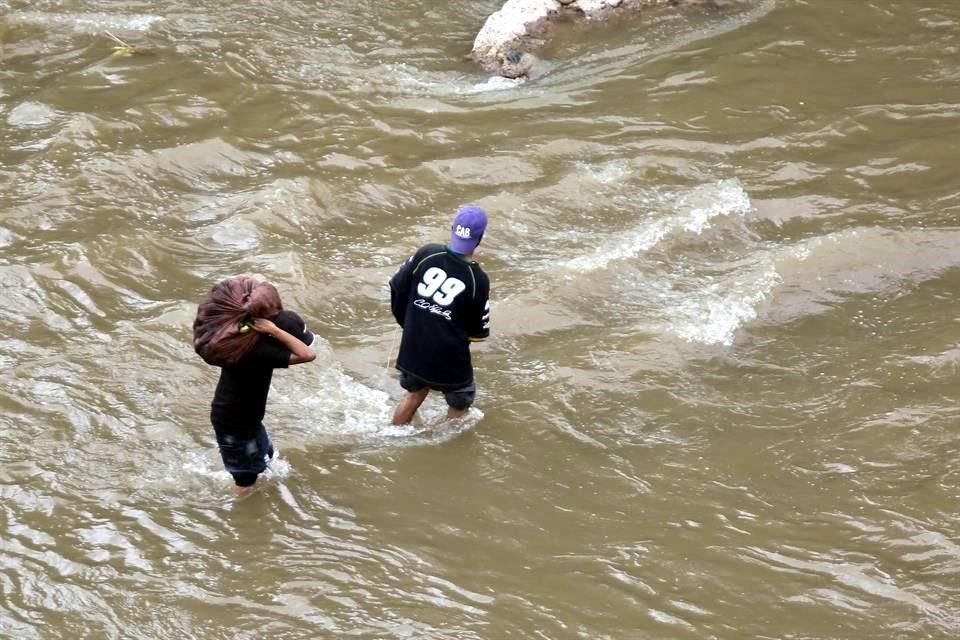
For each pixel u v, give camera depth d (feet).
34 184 114.93
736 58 153.28
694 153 127.65
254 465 72.59
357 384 87.81
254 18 163.53
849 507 75.20
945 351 92.17
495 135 131.85
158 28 158.51
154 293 97.86
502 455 80.12
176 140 127.13
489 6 173.68
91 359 86.74
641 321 96.63
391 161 125.49
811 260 105.09
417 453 80.07
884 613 65.51
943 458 80.07
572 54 155.33
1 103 135.44
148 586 65.00
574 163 125.59
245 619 62.90
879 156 127.75
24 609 62.44
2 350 87.04
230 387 69.00
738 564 69.46
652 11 165.99
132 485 74.18
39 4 164.96
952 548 71.00
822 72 149.69
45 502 71.51
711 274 105.40
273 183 116.98
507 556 69.72
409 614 63.93
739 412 85.56
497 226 111.96
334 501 74.49
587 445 81.35
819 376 90.07
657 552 70.33
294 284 98.94
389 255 106.32
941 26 163.94
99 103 134.92
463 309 77.10
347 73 148.15
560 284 101.04
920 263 106.32
